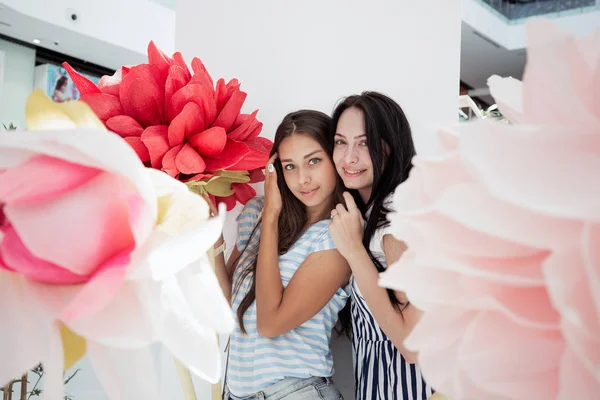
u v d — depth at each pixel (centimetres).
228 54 186
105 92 88
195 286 34
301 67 172
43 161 27
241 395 147
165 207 32
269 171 144
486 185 22
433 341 29
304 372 142
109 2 827
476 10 775
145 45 884
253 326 149
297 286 138
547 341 26
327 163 146
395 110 135
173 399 171
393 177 132
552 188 21
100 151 26
